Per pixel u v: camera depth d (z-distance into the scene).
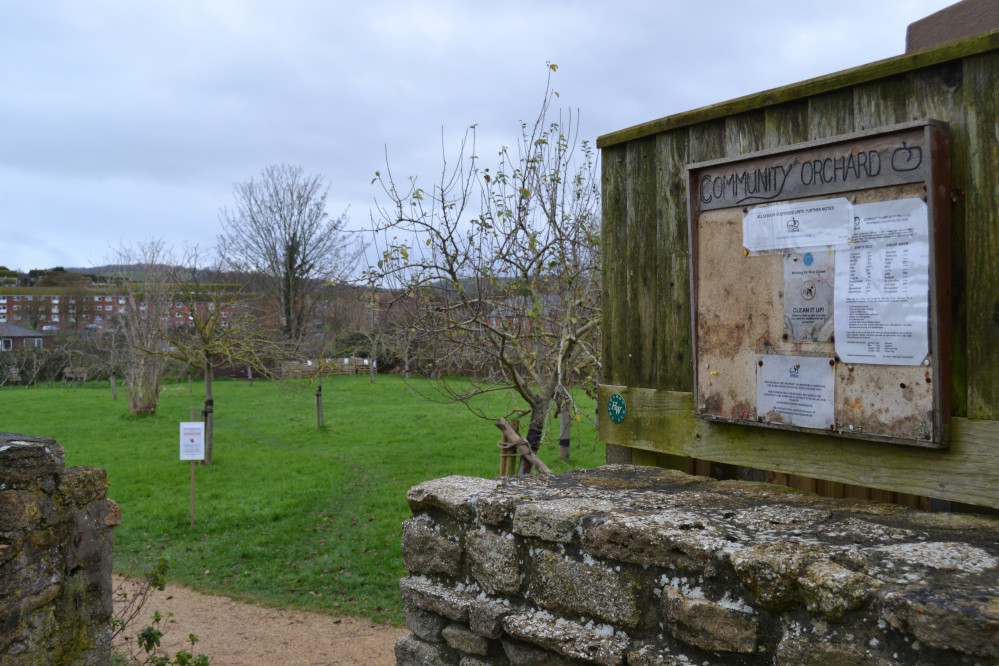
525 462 7.45
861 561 1.94
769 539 2.17
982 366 2.24
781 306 2.68
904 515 2.40
